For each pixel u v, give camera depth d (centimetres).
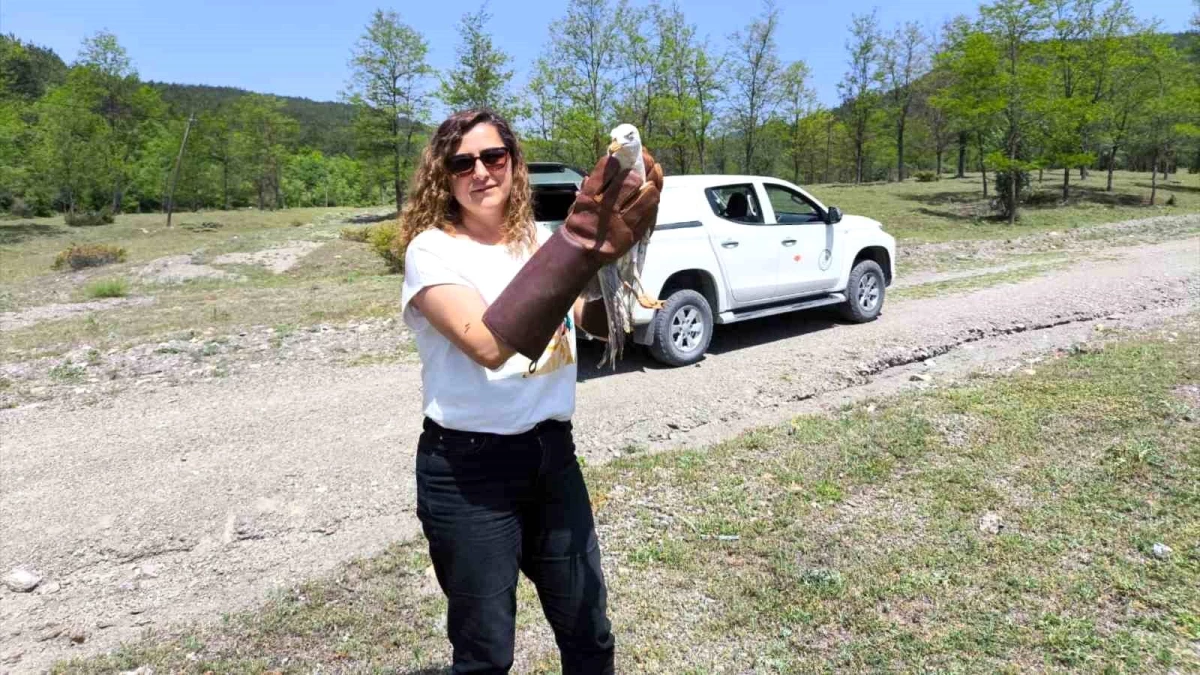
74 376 797
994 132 2684
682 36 3541
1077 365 637
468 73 3334
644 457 495
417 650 309
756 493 433
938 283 1130
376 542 407
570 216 149
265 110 6134
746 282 768
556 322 151
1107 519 381
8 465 538
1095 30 2864
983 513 396
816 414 563
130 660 311
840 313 877
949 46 3509
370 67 3784
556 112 3225
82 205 4791
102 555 403
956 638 297
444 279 173
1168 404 526
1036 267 1240
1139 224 2066
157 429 607
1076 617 307
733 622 317
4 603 363
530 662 296
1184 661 278
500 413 180
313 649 314
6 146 3847
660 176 151
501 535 184
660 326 701
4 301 1669
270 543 412
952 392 587
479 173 184
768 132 4625
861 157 5134
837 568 351
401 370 768
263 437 574
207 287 1912
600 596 200
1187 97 2677
